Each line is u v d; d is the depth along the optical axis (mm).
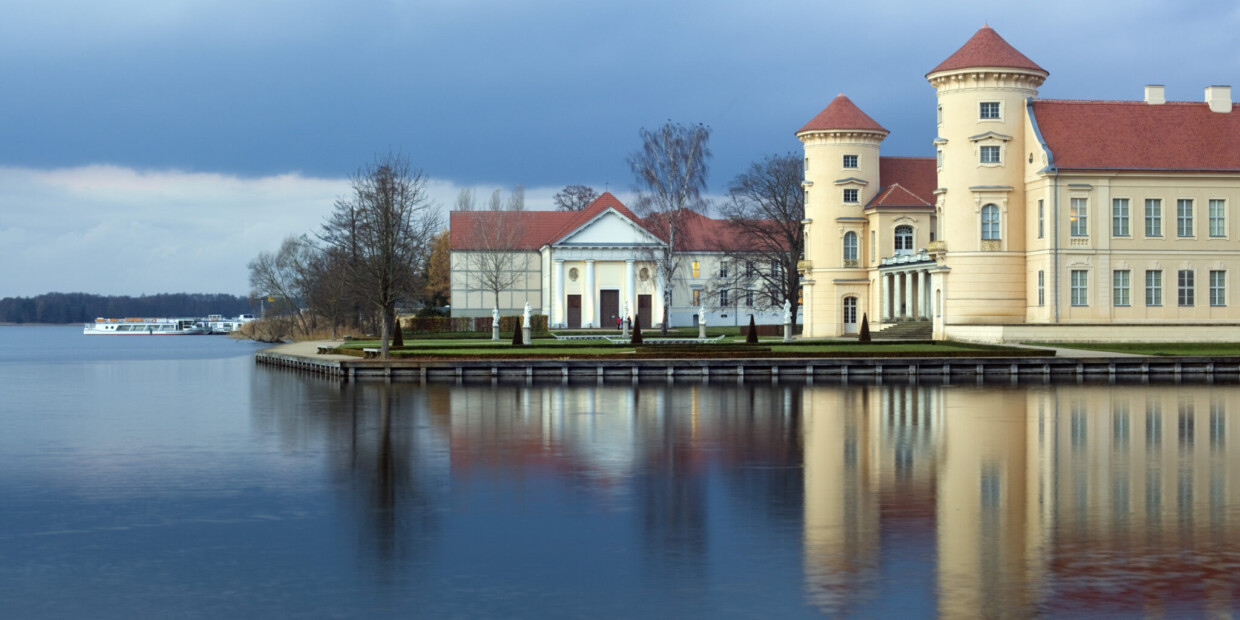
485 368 72000
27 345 188875
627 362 71000
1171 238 83500
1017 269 86250
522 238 138375
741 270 130625
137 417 51719
